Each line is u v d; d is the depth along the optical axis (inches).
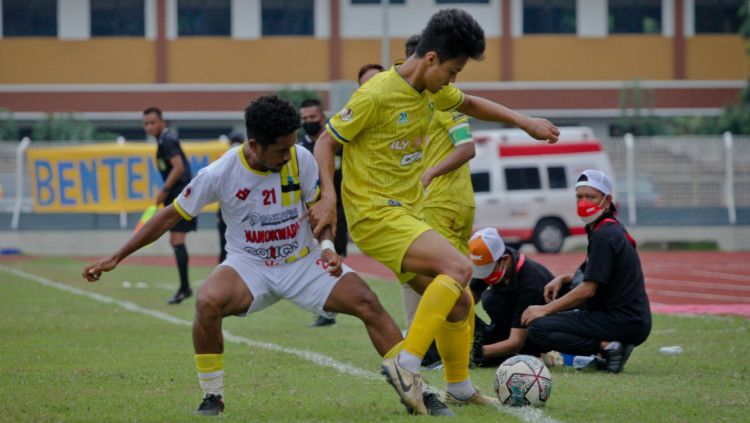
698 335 1117.1
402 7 4510.3
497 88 4510.3
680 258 2760.8
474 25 602.9
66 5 4512.8
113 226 2928.2
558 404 665.6
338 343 1029.2
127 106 4512.8
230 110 4520.2
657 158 3095.5
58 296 1560.0
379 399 681.0
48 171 2856.8
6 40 4503.0
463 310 634.8
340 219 1261.1
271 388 730.8
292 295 614.2
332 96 2076.8
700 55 4571.9
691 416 620.4
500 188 2819.9
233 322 1244.5
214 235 2984.7
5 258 2753.4
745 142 3093.0
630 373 838.5
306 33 4552.2
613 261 832.3
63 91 4503.0
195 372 805.2
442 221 884.0
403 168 625.3
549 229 2844.5
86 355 911.7
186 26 4552.2
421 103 621.0
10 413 618.2
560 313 853.2
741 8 4404.5
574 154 2878.9
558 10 4559.5
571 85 4534.9
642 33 4579.2
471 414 618.5
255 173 596.7
